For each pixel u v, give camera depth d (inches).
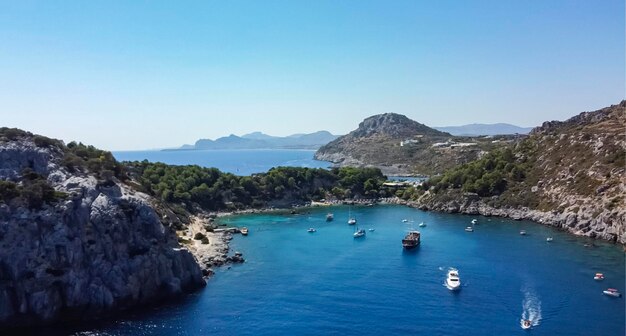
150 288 4820.4
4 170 4854.8
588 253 6540.4
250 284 5393.7
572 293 4975.4
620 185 7751.0
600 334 4040.4
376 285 5319.9
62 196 4699.8
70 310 4360.2
